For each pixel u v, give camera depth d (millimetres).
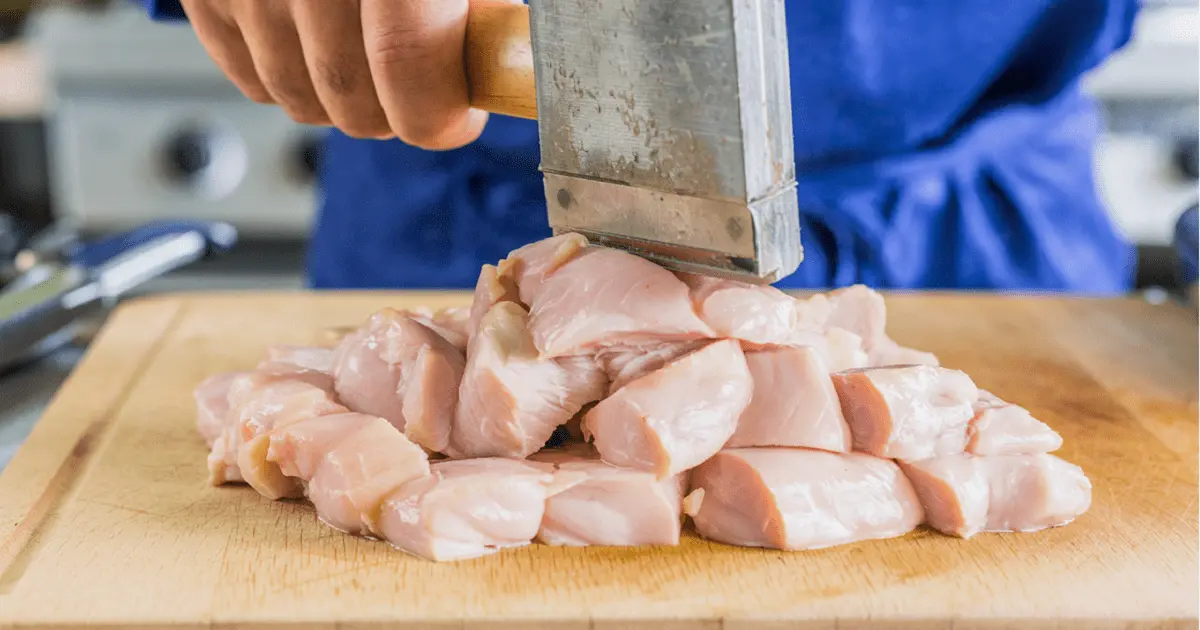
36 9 1479
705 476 704
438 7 704
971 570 681
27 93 1363
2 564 682
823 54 927
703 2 659
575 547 695
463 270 1000
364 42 722
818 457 704
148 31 1271
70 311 849
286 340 889
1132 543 699
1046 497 702
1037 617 657
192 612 655
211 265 1376
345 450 699
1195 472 752
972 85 950
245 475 721
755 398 712
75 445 772
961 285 971
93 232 1362
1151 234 1288
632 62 680
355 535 701
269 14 734
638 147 690
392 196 1005
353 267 1028
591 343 704
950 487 696
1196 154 1239
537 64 701
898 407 702
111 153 1321
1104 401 819
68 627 652
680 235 693
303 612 655
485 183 992
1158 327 904
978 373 849
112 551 690
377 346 741
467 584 670
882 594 666
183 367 855
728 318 702
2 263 936
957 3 924
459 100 727
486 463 705
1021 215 969
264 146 1321
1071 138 991
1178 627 657
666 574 677
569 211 719
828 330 748
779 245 685
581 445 731
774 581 673
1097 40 943
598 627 654
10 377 867
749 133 666
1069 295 948
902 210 951
